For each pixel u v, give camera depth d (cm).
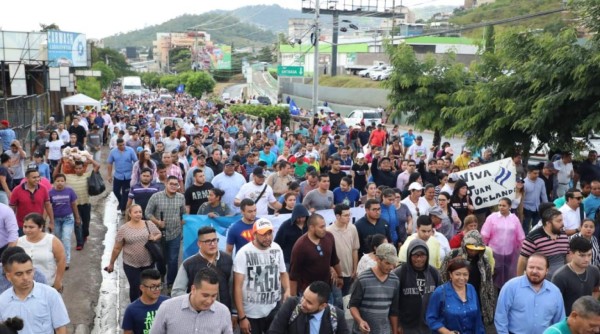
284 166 1261
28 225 758
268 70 12962
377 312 702
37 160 1391
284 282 735
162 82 12306
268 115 4247
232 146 2206
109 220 1563
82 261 1223
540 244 826
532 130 1359
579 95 1258
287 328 603
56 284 775
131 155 1555
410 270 716
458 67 2058
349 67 8212
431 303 675
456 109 1653
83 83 5494
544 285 660
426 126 2072
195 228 1002
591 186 1052
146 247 872
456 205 1145
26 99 2908
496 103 1434
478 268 770
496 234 972
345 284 880
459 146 3070
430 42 7319
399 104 2083
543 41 1403
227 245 834
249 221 837
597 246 886
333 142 2073
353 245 881
